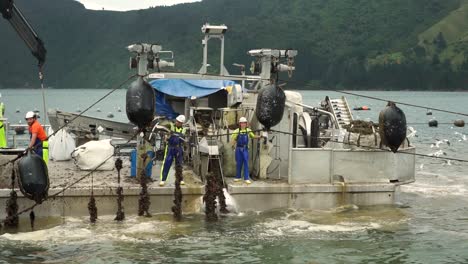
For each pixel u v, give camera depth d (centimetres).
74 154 1719
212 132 1770
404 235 1380
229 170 1652
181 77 1603
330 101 2038
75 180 1530
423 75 19800
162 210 1482
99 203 1447
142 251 1231
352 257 1224
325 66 19238
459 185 2056
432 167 2553
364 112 7406
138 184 1496
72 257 1191
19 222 1395
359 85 19225
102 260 1177
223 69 1984
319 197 1554
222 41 1961
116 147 1758
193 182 1565
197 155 1666
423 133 4469
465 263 1203
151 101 1433
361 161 1602
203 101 2048
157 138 1934
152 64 1605
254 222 1442
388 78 19475
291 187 1532
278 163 1641
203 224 1417
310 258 1212
